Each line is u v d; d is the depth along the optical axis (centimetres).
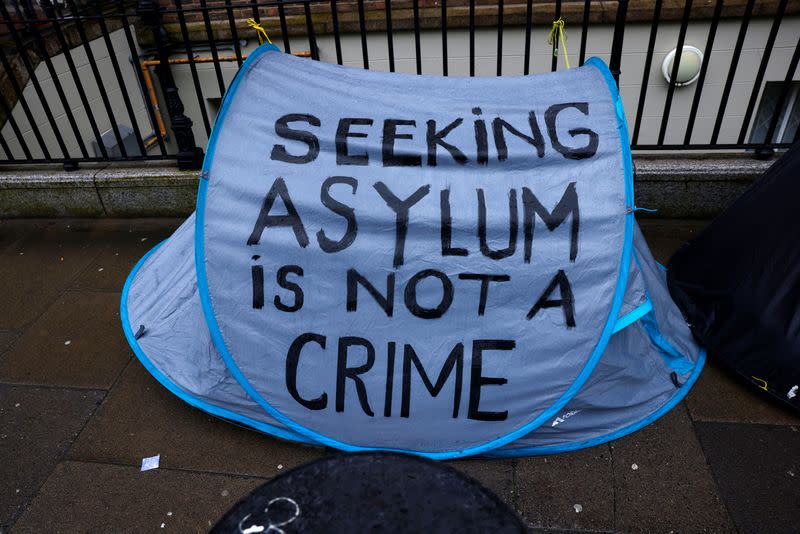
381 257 237
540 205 234
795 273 262
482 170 241
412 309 237
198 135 669
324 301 240
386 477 134
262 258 242
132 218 442
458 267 235
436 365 238
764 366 265
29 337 327
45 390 290
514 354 236
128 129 612
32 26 391
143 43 611
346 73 282
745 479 235
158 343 289
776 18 343
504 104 261
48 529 226
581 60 374
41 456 256
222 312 245
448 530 122
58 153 528
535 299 234
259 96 262
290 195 241
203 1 373
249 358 246
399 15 550
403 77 280
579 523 222
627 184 233
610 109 249
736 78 541
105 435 266
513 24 540
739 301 276
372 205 238
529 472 243
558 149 241
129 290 335
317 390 245
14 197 438
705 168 378
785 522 218
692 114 380
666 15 513
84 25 541
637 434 256
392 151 245
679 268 327
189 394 270
